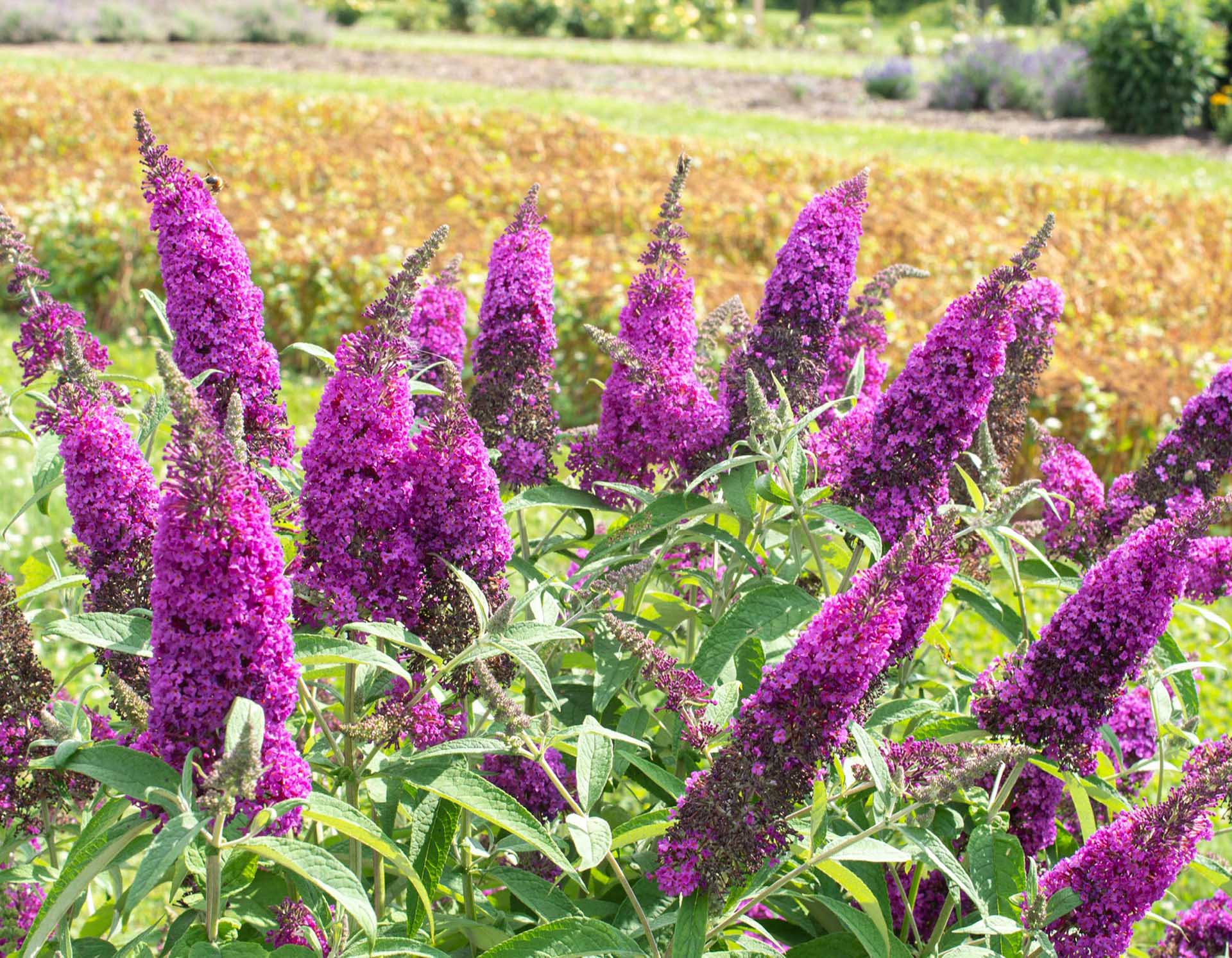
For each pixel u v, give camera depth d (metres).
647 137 20.92
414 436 2.69
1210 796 2.43
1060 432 9.73
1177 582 2.50
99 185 14.06
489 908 2.84
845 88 33.50
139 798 2.03
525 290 3.28
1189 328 12.31
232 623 2.04
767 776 2.25
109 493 2.43
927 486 2.96
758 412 2.92
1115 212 17.38
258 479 2.75
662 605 3.41
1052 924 2.51
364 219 14.01
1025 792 2.89
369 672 2.85
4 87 21.25
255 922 2.53
